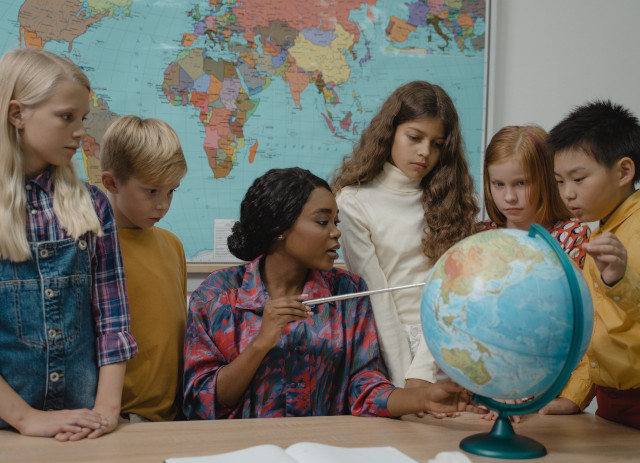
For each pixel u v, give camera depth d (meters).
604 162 1.08
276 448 0.83
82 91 1.01
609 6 2.33
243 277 1.23
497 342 0.79
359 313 1.22
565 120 1.16
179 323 1.36
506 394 0.84
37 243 0.99
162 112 2.04
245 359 1.08
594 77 2.33
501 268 0.81
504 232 0.87
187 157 2.06
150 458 0.84
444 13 2.21
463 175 1.46
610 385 1.09
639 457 0.89
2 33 1.90
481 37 2.24
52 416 0.95
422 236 1.42
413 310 1.40
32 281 0.99
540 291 0.80
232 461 0.78
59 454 0.86
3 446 0.89
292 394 1.14
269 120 2.11
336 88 2.16
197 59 2.05
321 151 2.16
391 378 1.30
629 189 1.14
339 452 0.83
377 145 1.45
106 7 1.98
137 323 1.28
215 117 2.07
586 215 1.13
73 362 1.03
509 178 1.38
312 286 1.21
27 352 0.98
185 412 1.15
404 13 2.19
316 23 2.13
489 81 2.25
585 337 0.83
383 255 1.41
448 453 0.84
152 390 1.27
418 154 1.39
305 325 1.17
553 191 1.39
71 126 1.00
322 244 1.16
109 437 0.93
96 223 1.05
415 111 1.39
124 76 2.00
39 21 1.92
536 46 2.29
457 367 0.84
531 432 1.01
